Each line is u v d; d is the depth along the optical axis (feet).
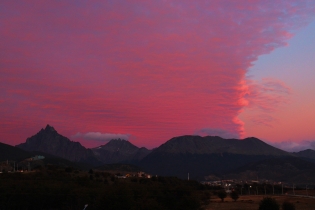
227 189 626.23
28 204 263.49
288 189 641.81
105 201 230.68
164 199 246.88
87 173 479.00
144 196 234.17
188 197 244.01
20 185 278.67
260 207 286.87
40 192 268.21
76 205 265.95
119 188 238.48
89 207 255.50
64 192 274.36
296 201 402.72
